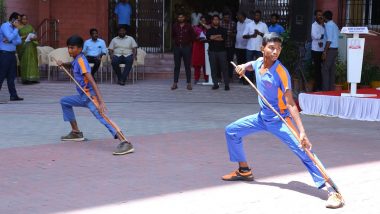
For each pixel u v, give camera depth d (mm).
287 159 8641
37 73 17469
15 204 6488
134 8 20953
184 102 14812
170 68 19812
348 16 17953
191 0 22859
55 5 20594
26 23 18047
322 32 15562
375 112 12336
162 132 10742
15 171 7887
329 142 9969
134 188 7102
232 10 23000
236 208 6355
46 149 9219
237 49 17688
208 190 7035
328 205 6352
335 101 12906
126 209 6320
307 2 16281
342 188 7160
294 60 15508
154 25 21078
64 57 17781
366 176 7730
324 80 15250
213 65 16484
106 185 7227
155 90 16547
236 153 7316
